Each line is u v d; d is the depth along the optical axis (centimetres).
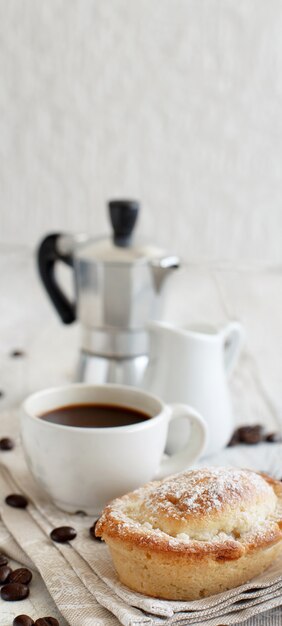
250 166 119
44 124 116
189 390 64
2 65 114
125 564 49
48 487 57
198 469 52
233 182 119
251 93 116
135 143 117
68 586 50
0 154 117
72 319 82
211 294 114
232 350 69
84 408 61
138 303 73
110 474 56
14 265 120
